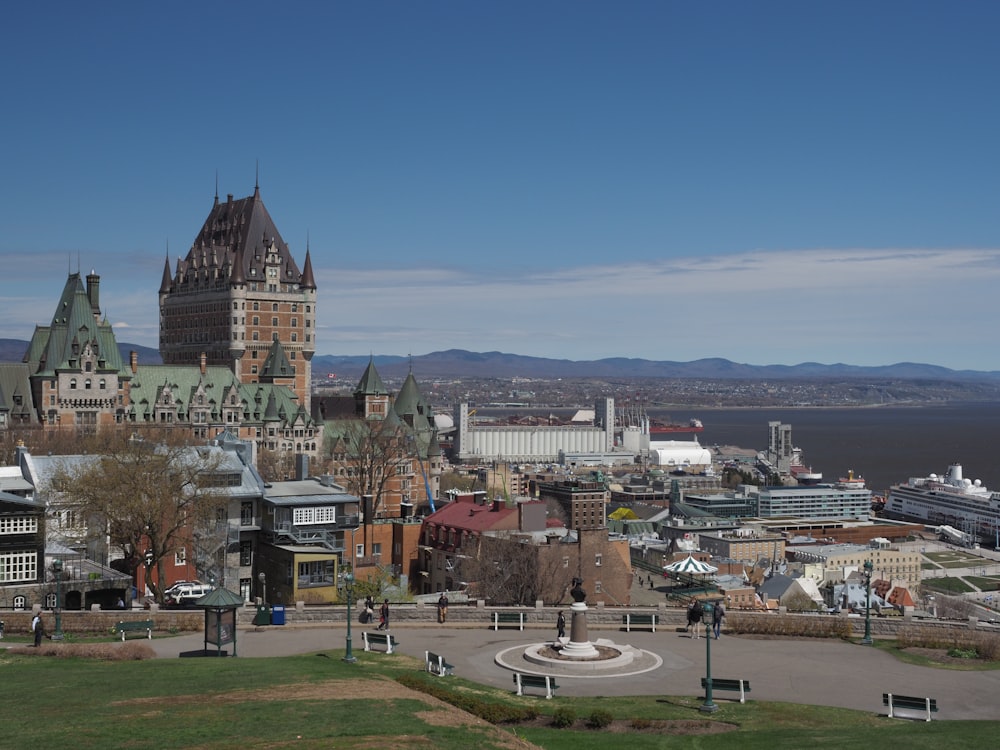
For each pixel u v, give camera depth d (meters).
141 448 116.12
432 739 49.12
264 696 56.28
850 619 83.81
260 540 127.38
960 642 79.50
